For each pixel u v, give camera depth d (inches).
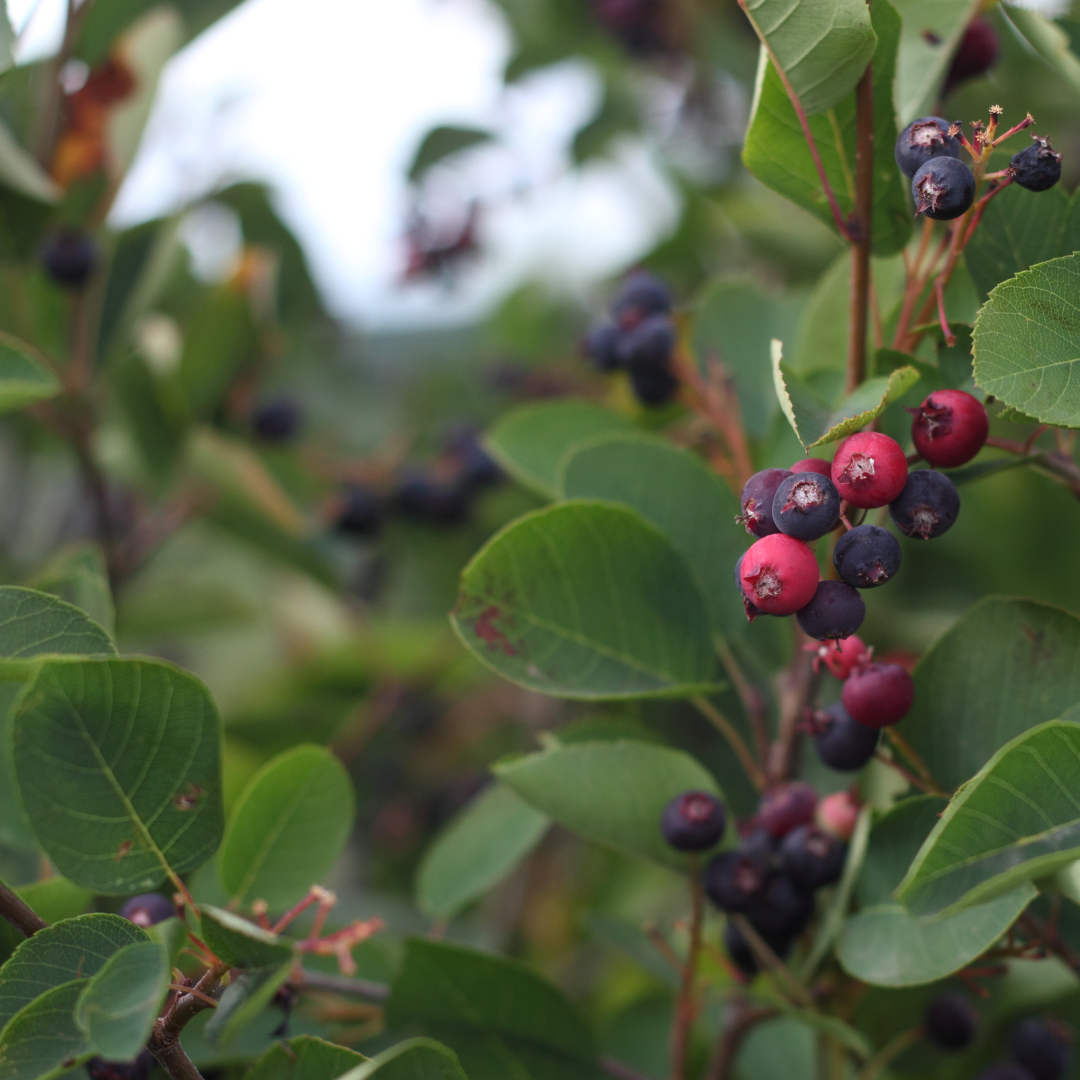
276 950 16.1
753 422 21.6
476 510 35.3
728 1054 19.6
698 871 18.5
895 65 17.4
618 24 37.1
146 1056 17.3
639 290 21.6
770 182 17.8
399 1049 16.2
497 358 38.7
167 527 30.7
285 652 37.3
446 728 36.2
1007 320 16.4
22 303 27.6
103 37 26.1
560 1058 19.4
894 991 19.5
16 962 16.2
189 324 29.5
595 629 18.6
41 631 16.9
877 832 17.9
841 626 16.1
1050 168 16.7
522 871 35.5
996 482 26.8
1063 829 16.3
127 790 16.6
